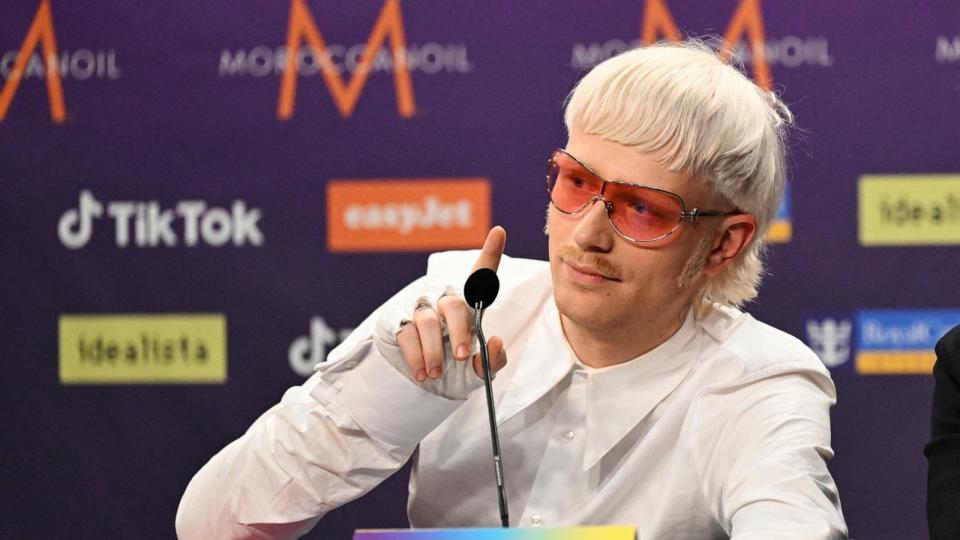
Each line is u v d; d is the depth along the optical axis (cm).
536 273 624
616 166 526
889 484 1049
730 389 567
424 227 1054
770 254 1041
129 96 1054
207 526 575
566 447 588
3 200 1063
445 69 1043
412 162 1050
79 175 1061
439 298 539
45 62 1052
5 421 1078
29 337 1073
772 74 1029
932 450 573
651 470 579
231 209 1061
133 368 1074
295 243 1061
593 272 536
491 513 597
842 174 1031
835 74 1026
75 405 1077
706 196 536
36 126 1057
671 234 530
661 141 520
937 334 1034
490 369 533
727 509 532
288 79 1049
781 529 484
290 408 575
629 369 578
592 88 535
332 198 1056
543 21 1035
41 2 1050
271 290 1066
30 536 1084
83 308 1071
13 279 1070
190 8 1047
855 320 1039
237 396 1074
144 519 1082
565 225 540
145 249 1066
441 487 605
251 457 569
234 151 1055
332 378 561
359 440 556
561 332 600
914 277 1034
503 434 593
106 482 1081
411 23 1041
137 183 1060
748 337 588
